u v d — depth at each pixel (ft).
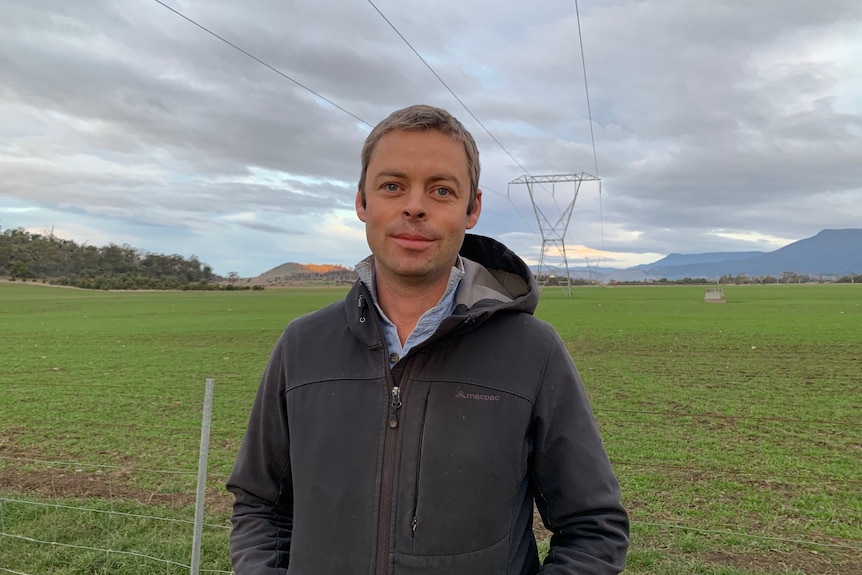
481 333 5.77
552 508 5.79
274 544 6.25
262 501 6.55
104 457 27.50
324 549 5.39
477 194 6.52
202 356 65.57
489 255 6.95
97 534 17.25
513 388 5.51
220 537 16.98
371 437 5.50
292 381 6.09
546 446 5.65
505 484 5.33
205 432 11.42
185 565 15.24
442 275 6.12
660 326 94.38
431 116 5.85
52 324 109.40
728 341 73.05
